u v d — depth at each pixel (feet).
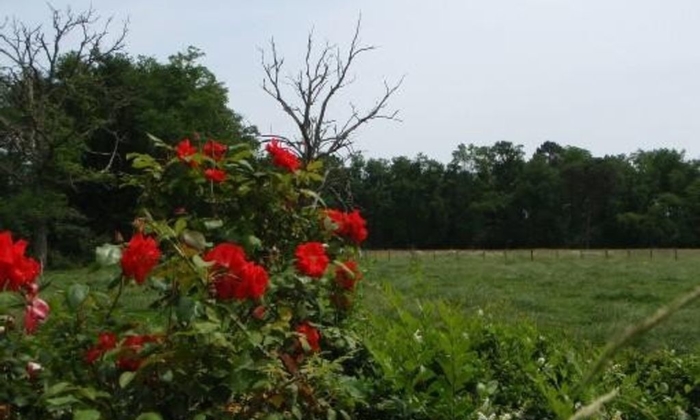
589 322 49.44
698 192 297.53
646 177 311.68
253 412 9.65
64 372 9.12
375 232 294.66
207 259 9.55
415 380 12.17
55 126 112.16
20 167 118.11
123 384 8.38
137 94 134.72
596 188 301.22
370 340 14.21
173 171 13.42
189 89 169.78
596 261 142.10
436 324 14.25
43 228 116.57
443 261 136.87
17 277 8.58
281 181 13.71
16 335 9.25
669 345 32.45
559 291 73.56
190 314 8.89
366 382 12.88
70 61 117.91
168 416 9.03
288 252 13.82
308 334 11.22
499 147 323.57
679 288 76.59
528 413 12.44
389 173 303.48
